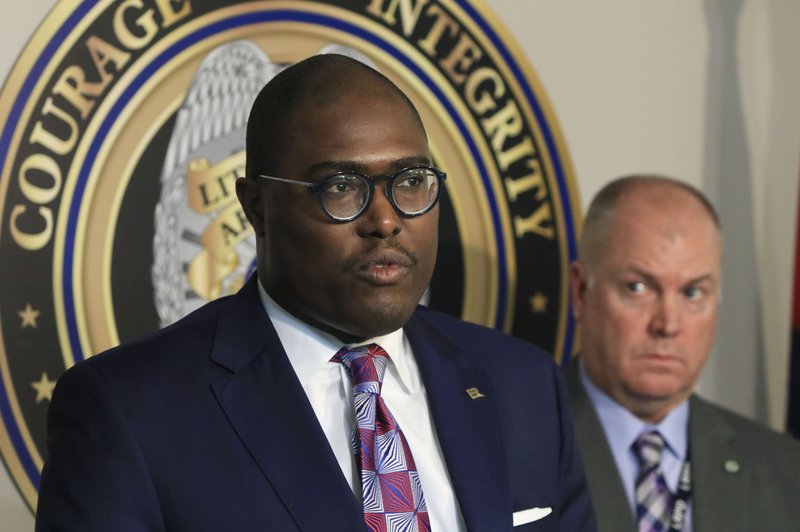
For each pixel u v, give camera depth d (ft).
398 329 16.38
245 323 16.42
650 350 26.40
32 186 24.67
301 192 15.10
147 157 25.93
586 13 31.63
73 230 25.09
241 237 26.89
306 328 16.25
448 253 29.32
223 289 26.66
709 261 26.66
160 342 16.11
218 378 15.75
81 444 14.92
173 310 26.17
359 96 15.28
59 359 24.94
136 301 25.79
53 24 24.94
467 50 29.55
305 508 14.99
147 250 25.91
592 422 26.66
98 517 14.44
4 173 24.38
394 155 15.02
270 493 15.06
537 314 30.40
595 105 31.76
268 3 27.22
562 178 30.83
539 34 30.96
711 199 33.60
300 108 15.35
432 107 29.09
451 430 16.46
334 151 14.96
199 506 14.85
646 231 26.45
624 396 26.76
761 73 34.37
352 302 15.08
